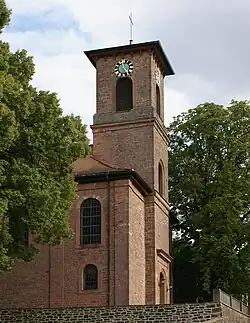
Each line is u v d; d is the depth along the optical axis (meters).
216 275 46.75
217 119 50.50
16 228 29.92
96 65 46.81
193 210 51.62
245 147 48.88
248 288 46.28
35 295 38.62
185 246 52.94
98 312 31.42
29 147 29.36
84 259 38.50
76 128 31.44
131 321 30.84
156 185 43.72
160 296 43.12
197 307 30.45
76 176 39.44
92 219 39.22
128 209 38.62
